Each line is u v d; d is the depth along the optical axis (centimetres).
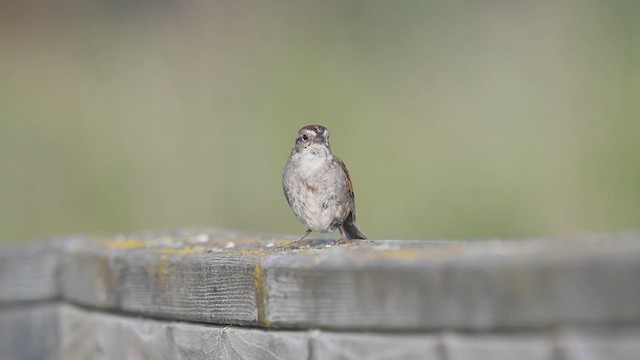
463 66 1444
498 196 1281
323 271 511
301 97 1402
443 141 1330
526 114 1351
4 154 1391
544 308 425
